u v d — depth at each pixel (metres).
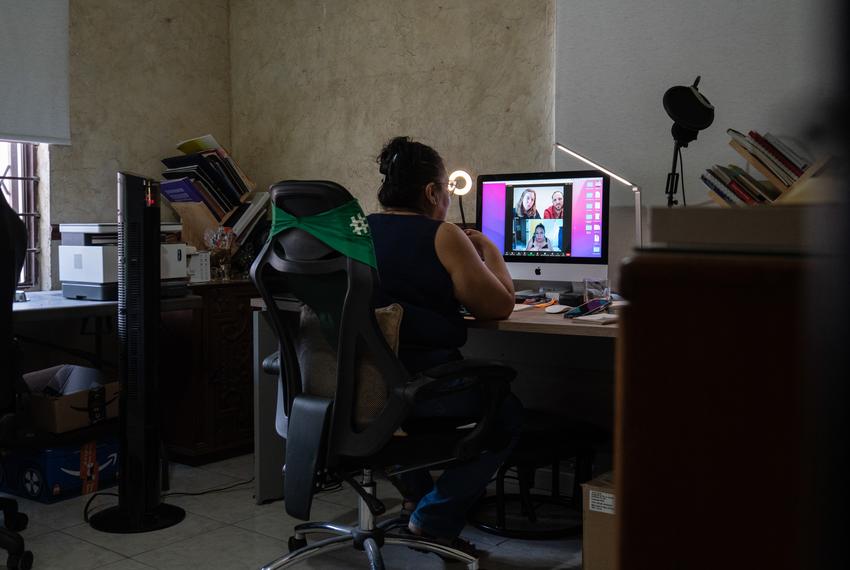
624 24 2.96
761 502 0.43
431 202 2.22
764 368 0.43
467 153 3.44
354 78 3.78
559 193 2.82
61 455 2.91
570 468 3.09
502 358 3.23
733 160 2.79
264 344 2.86
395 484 2.49
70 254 3.15
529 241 2.88
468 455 1.94
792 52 2.68
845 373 0.25
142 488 2.65
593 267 2.75
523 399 3.27
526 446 2.52
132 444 2.65
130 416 2.65
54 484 2.90
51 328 3.52
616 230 3.01
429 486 2.65
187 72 4.04
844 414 0.26
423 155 2.20
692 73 2.85
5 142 3.45
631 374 0.46
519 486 2.95
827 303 0.26
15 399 2.30
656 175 2.93
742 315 0.43
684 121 2.55
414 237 2.12
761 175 2.72
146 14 3.85
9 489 3.03
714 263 0.44
